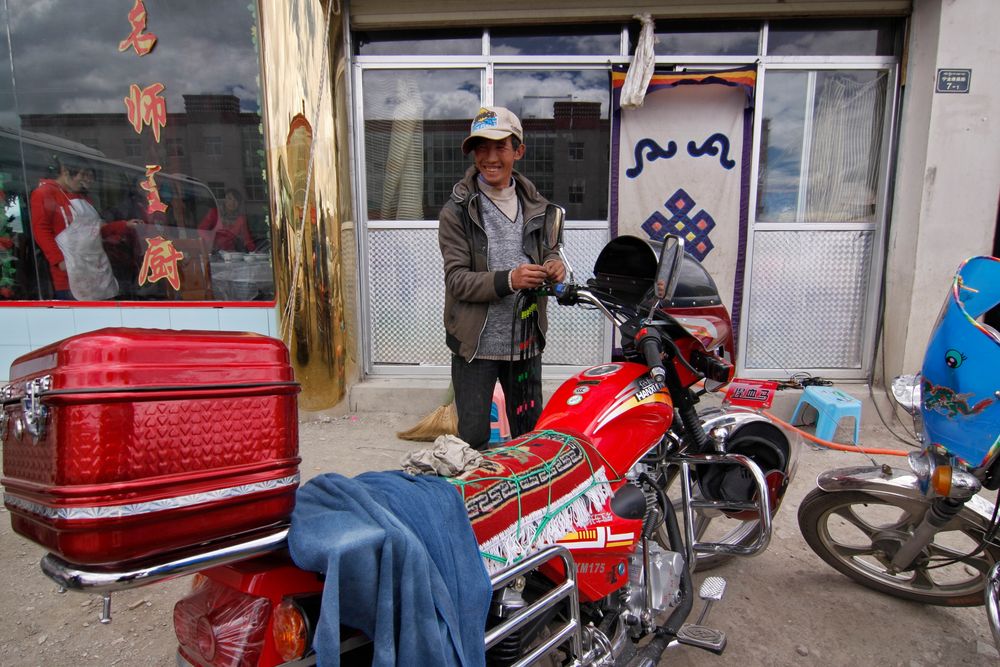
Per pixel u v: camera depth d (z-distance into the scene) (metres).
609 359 4.92
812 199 4.78
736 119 4.54
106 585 0.90
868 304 4.82
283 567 1.14
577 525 1.56
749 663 2.20
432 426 4.09
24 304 4.85
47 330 4.88
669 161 4.61
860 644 2.29
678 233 4.68
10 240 4.80
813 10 4.38
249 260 4.81
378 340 5.00
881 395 4.58
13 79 4.63
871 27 4.55
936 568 2.68
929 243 4.41
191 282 4.84
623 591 1.80
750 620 2.43
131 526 0.91
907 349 4.52
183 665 1.27
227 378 1.03
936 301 4.46
